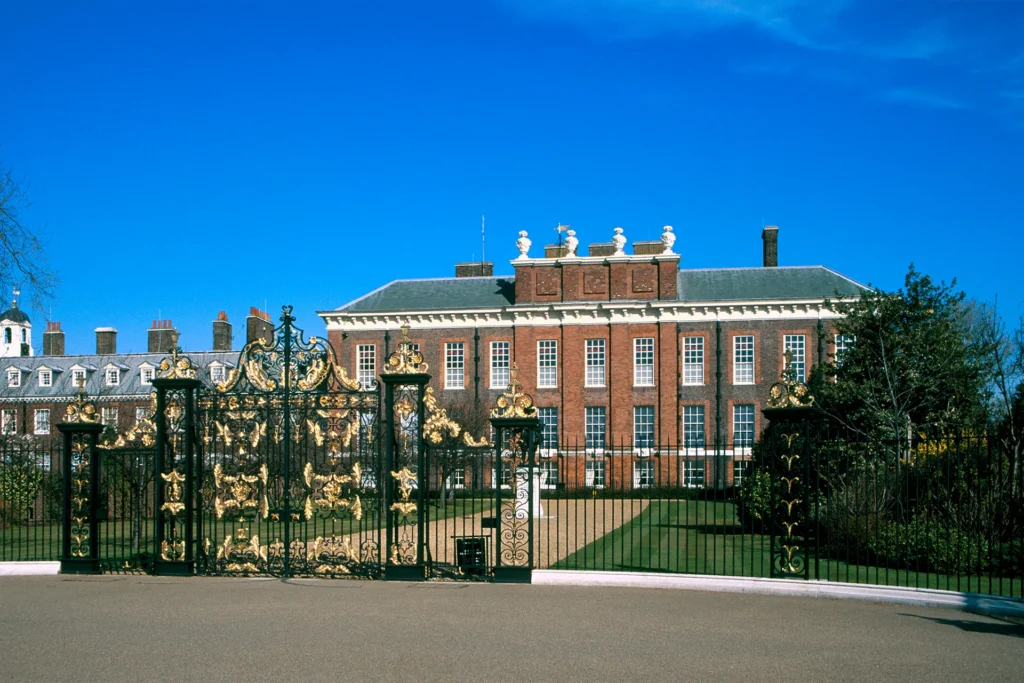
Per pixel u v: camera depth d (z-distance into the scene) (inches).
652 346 1850.4
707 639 395.9
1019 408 916.0
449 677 329.7
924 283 968.9
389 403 568.1
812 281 1870.1
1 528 902.4
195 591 522.9
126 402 2177.7
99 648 376.8
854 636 405.1
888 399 898.7
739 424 1809.8
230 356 2295.8
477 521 1018.7
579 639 392.8
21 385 2319.1
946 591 478.9
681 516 1107.9
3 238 890.7
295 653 365.7
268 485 592.4
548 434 1861.5
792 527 600.4
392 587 534.9
